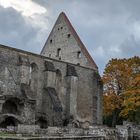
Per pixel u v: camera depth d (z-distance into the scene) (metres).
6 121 51.44
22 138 22.25
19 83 56.47
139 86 74.00
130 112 74.06
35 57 61.09
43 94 61.09
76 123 64.75
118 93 77.31
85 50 75.31
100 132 48.59
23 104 53.38
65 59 78.94
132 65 78.44
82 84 68.81
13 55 57.19
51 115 58.62
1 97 51.00
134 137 58.06
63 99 65.12
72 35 78.62
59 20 83.69
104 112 78.31
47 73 61.28
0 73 54.47
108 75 78.00
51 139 24.03
